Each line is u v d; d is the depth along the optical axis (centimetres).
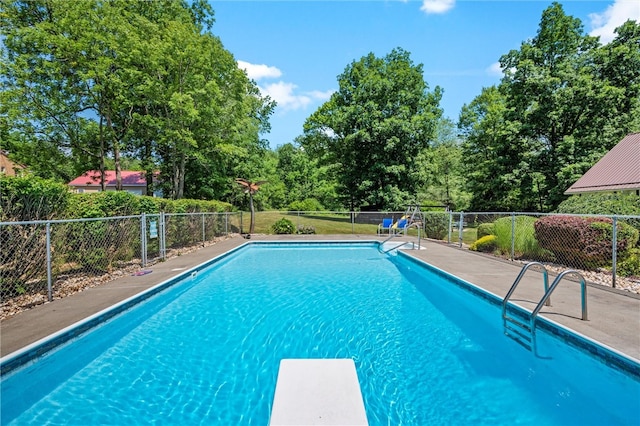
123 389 313
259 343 419
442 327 477
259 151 2641
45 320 393
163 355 385
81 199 634
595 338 335
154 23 1734
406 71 2481
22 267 482
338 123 2405
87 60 1519
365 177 2442
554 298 489
